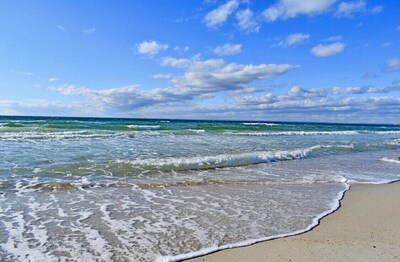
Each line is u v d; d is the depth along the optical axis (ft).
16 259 14.74
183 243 17.11
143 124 160.25
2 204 23.12
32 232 18.11
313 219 21.93
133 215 21.84
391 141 107.14
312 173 40.55
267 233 18.92
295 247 16.74
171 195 27.68
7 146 51.75
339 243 17.34
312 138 103.65
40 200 24.52
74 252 15.65
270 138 93.50
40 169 34.76
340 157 58.75
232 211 23.41
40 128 93.50
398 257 15.42
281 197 28.09
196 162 42.37
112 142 64.03
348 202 27.02
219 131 117.50
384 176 40.98
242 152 53.83
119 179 32.55
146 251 15.96
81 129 97.19
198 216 22.02
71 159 41.32
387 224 21.06
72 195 26.35
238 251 16.17
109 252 15.74
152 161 40.83
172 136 85.81
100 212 22.24
